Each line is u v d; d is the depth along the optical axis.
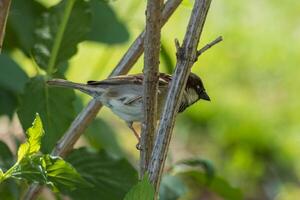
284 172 17.16
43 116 7.06
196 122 17.80
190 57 5.10
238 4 21.45
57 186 5.68
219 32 20.75
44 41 7.44
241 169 17.05
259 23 21.19
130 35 9.95
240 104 18.44
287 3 21.84
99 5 9.69
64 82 6.89
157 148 5.14
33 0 9.29
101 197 7.09
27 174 5.36
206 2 5.08
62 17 7.55
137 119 7.12
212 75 19.62
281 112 18.55
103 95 6.82
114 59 16.73
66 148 6.50
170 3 5.93
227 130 17.66
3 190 8.44
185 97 8.61
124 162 7.23
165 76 7.62
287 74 19.95
